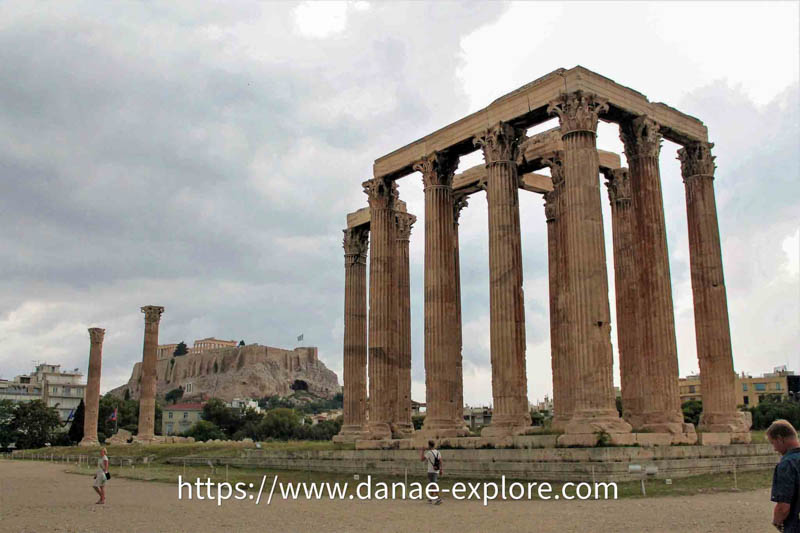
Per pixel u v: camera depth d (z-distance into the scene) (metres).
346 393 53.94
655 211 38.06
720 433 37.28
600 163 44.69
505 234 39.00
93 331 103.44
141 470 55.66
